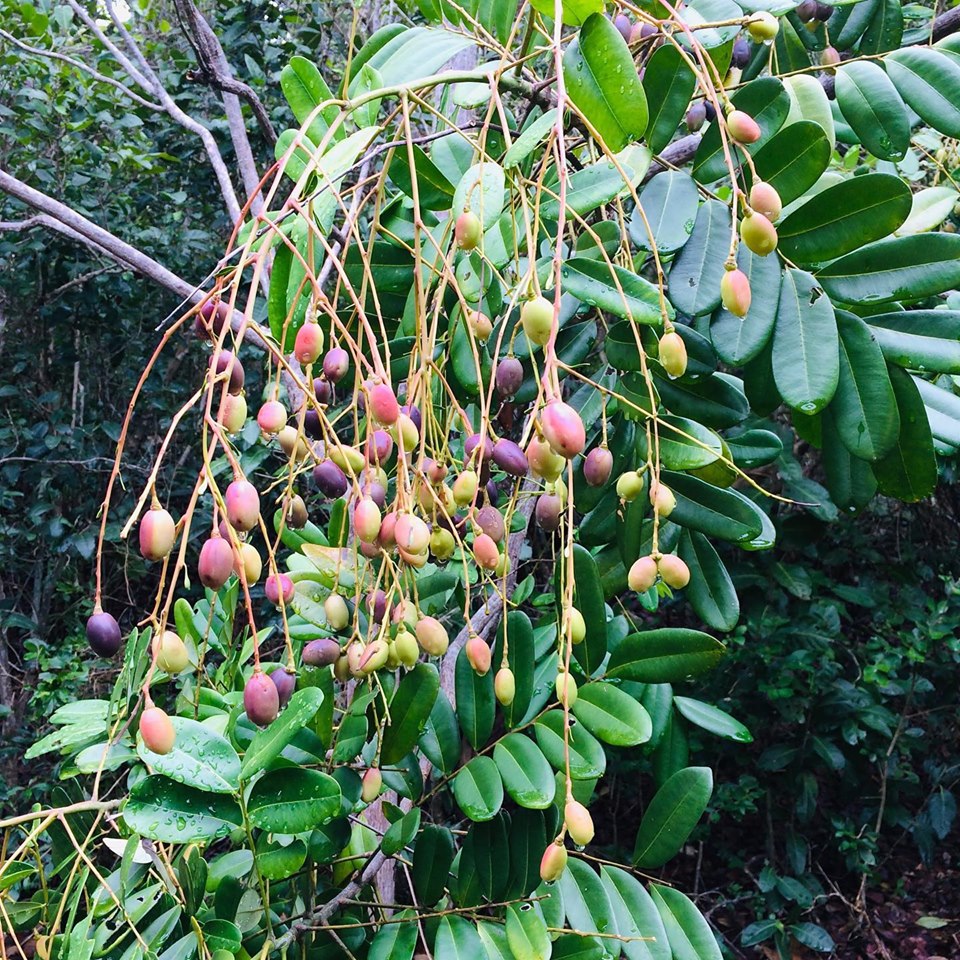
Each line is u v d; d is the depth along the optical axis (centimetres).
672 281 105
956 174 217
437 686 109
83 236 231
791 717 352
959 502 379
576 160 129
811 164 103
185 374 519
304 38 437
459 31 140
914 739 369
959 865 398
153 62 514
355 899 127
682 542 130
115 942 97
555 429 74
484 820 104
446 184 125
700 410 114
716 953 107
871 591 375
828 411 105
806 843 363
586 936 106
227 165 480
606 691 112
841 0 121
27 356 497
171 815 87
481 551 96
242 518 74
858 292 104
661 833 112
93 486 483
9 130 425
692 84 110
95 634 80
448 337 120
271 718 84
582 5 102
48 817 96
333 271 159
